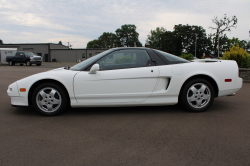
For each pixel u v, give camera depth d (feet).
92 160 6.81
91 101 11.76
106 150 7.54
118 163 6.61
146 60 12.30
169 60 12.50
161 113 12.52
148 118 11.51
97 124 10.53
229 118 11.39
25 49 161.07
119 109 13.56
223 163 6.59
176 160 6.79
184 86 12.25
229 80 12.73
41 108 11.84
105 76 11.62
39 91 11.70
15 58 84.79
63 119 11.41
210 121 10.87
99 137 8.79
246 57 32.83
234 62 13.11
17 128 9.93
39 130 9.66
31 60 82.69
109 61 12.09
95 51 163.12
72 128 9.94
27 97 11.74
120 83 11.73
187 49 217.97
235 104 14.83
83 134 9.14
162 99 12.26
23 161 6.76
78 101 11.73
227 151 7.39
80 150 7.55
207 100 12.55
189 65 12.36
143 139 8.55
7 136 8.91
